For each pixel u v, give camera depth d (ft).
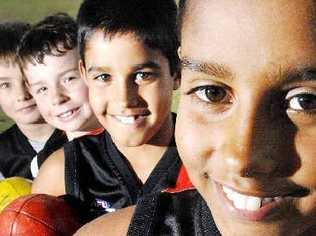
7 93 7.19
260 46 1.51
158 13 4.69
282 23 1.49
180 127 1.90
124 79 4.50
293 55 1.49
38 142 7.30
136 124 4.65
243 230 1.81
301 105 1.57
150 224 2.49
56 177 5.17
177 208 2.49
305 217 1.73
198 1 1.69
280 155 1.60
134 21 4.48
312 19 1.49
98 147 5.12
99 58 4.54
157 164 4.82
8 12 14.69
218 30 1.58
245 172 1.62
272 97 1.55
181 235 2.40
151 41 4.50
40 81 6.22
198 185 1.94
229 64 1.56
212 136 1.75
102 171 5.04
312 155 1.60
